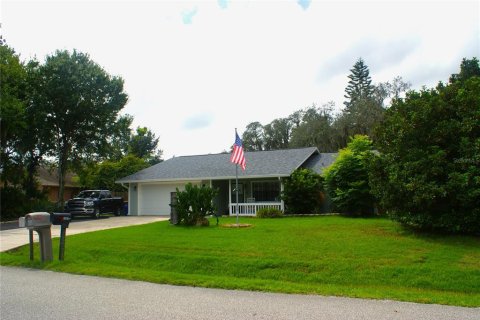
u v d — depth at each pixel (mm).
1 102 24938
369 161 14344
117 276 9320
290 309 6281
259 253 10969
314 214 21891
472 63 23125
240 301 6848
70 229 19297
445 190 11539
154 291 7715
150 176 28500
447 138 12273
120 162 39656
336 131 47938
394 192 13062
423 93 13336
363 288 8281
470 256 9938
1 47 27125
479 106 11992
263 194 25734
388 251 10617
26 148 29516
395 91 47406
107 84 31141
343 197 19656
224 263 10359
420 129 12617
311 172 22859
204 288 8016
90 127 31328
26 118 28188
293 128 57594
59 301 6844
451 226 12047
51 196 41719
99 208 27156
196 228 16469
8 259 11656
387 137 13625
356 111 46500
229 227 16406
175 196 18719
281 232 14234
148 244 12992
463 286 8203
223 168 27078
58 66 29172
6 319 5730
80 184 40031
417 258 9867
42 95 28609
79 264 10859
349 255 10359
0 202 27562
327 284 8805
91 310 6211
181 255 11281
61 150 31250
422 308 6355
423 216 12461
